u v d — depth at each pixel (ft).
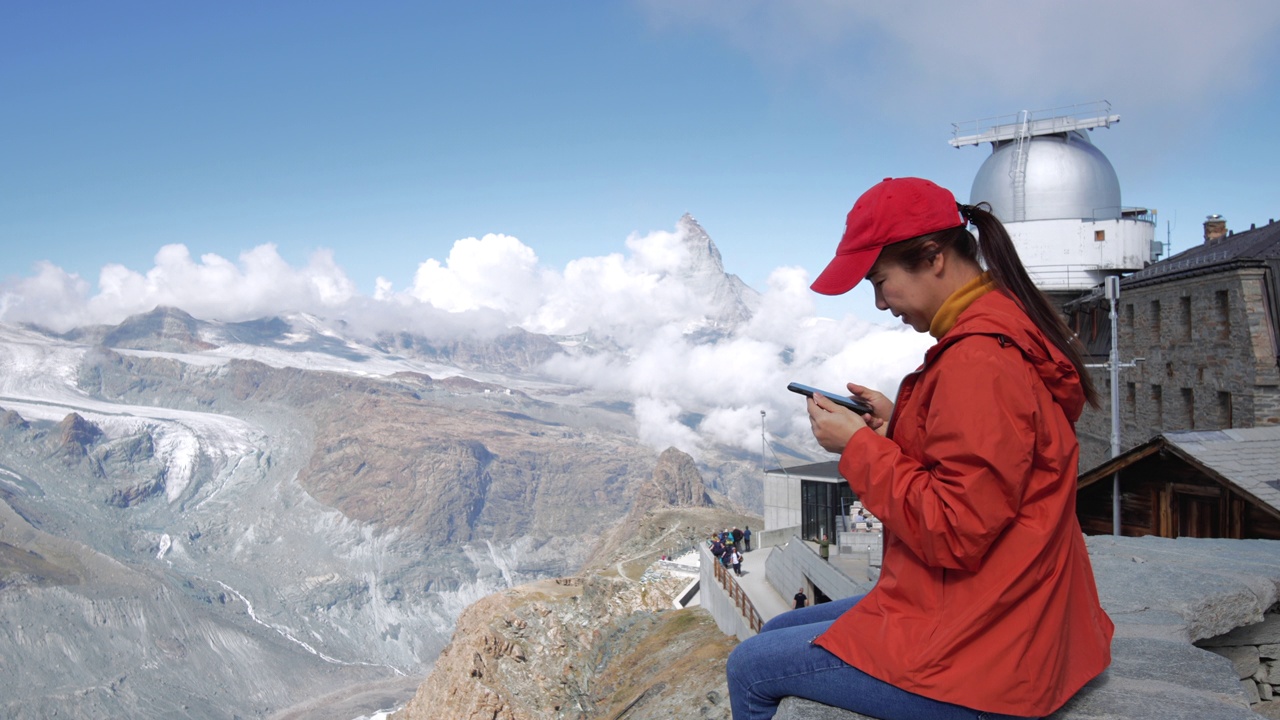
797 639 10.02
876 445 9.21
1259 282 94.43
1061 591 8.93
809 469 209.15
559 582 329.93
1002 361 8.48
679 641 167.63
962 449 8.30
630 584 265.13
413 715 292.61
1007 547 8.70
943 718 8.77
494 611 290.76
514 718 237.45
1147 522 66.85
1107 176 171.73
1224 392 99.55
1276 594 16.52
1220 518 60.80
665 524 366.22
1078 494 73.46
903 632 9.09
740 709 10.52
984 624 8.61
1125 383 128.57
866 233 9.70
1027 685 8.59
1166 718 9.47
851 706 9.38
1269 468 55.01
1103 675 10.90
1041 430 8.49
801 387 10.30
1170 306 112.98
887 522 9.03
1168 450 60.18
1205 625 15.20
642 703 123.95
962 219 9.78
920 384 9.37
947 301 9.63
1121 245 166.61
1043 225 168.96
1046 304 9.26
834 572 113.91
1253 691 17.43
